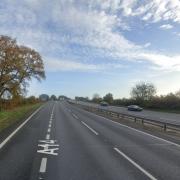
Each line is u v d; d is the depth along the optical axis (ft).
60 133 59.93
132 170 29.17
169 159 34.94
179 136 61.62
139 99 278.87
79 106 244.42
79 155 36.40
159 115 149.89
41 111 159.53
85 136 56.08
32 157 34.58
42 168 29.22
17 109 160.66
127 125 84.12
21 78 153.58
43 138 51.78
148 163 32.53
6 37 139.33
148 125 87.20
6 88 147.02
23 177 25.94
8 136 53.57
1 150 39.01
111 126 79.51
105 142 48.44
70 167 29.91
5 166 29.86
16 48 142.51
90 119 105.70
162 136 59.36
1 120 87.15
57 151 38.91
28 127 71.26
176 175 27.45
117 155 36.91
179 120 113.91
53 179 25.46
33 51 165.58
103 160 33.68
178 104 216.13
